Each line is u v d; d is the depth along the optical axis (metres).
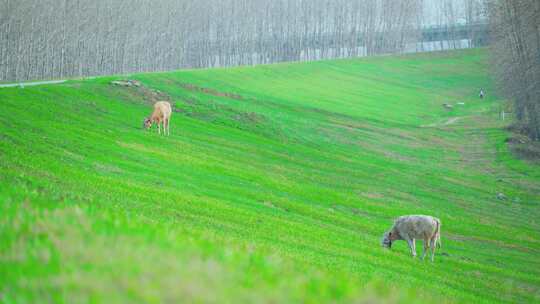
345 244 89.00
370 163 180.12
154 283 24.66
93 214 38.78
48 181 76.56
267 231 85.56
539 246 115.81
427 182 165.38
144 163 116.69
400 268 80.06
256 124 193.00
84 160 104.25
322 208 116.88
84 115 152.25
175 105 194.12
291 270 34.06
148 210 78.25
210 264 28.30
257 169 142.00
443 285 76.25
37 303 23.12
